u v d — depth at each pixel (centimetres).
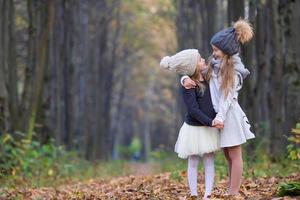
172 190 942
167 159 2466
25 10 2777
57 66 2384
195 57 752
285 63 1403
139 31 4634
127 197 873
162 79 6044
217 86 746
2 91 1480
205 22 2506
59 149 1759
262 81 1845
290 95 1388
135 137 8356
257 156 1389
